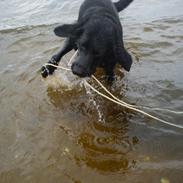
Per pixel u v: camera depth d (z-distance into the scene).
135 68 0.83
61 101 0.72
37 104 0.71
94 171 0.56
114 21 0.73
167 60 0.86
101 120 0.67
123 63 0.71
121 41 0.72
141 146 0.61
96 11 0.73
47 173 0.55
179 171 0.55
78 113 0.69
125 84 0.78
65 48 0.78
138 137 0.63
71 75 0.80
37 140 0.62
